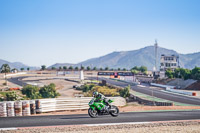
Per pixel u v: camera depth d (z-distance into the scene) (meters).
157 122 13.82
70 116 16.62
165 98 68.06
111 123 13.35
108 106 15.84
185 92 80.31
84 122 13.75
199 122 14.07
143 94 78.50
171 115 17.34
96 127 12.18
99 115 16.91
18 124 13.06
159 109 22.61
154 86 114.12
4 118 15.53
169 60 139.12
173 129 11.98
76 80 163.25
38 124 13.08
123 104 25.38
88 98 22.36
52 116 16.67
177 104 54.66
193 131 11.61
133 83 126.06
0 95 87.62
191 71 112.88
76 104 21.41
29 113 17.70
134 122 13.70
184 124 13.41
